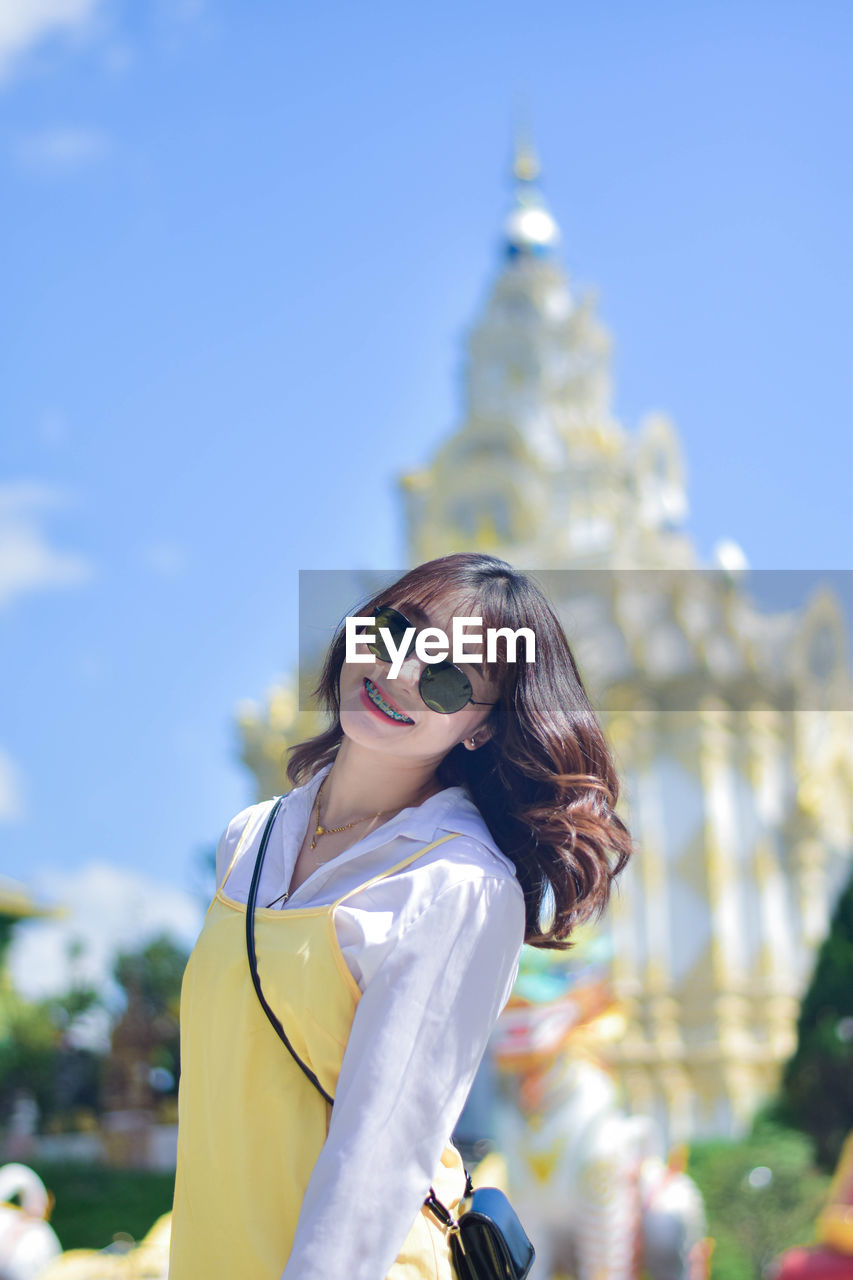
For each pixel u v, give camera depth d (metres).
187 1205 2.19
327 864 2.19
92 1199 24.44
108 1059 34.47
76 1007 37.91
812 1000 21.48
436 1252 2.14
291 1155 2.06
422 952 2.04
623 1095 30.31
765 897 33.72
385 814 2.36
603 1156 6.57
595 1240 6.48
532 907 2.33
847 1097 20.30
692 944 32.78
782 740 35.94
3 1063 35.34
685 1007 32.34
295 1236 1.94
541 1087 6.79
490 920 2.11
